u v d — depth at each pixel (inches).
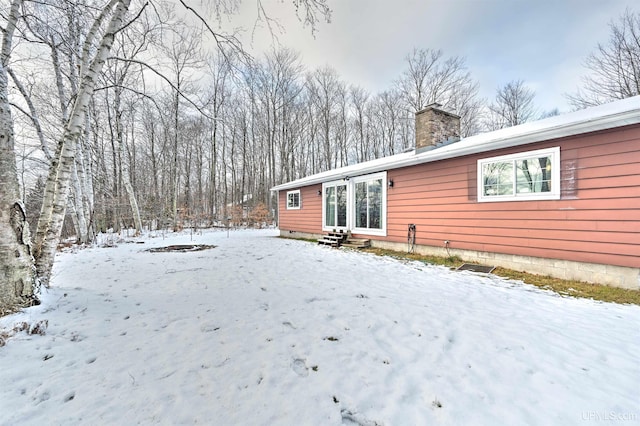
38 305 130.0
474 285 180.7
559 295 159.6
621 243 171.0
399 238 323.0
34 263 138.3
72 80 343.6
